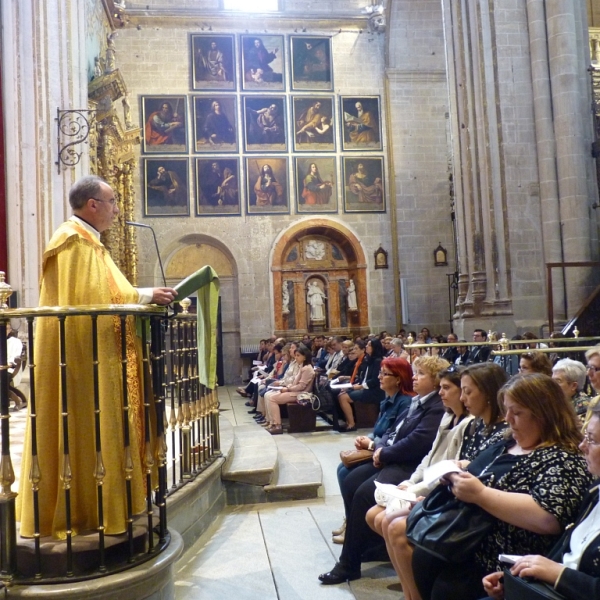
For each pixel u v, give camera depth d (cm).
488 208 1402
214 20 2158
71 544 301
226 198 2128
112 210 358
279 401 1070
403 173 2197
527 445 286
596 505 240
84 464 322
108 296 332
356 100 2202
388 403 550
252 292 2123
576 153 1319
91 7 1672
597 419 227
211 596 402
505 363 655
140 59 2128
